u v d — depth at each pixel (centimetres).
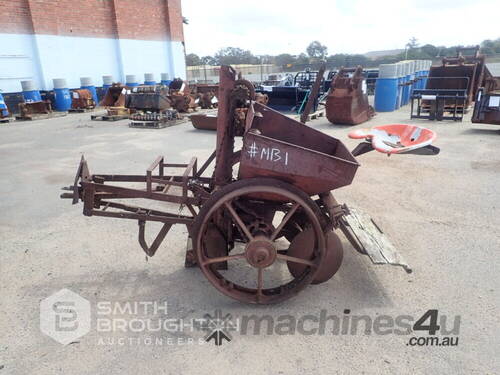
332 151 343
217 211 284
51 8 1527
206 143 841
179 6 2044
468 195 490
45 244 380
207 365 226
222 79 286
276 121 342
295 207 263
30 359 233
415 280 310
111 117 1246
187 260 329
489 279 308
